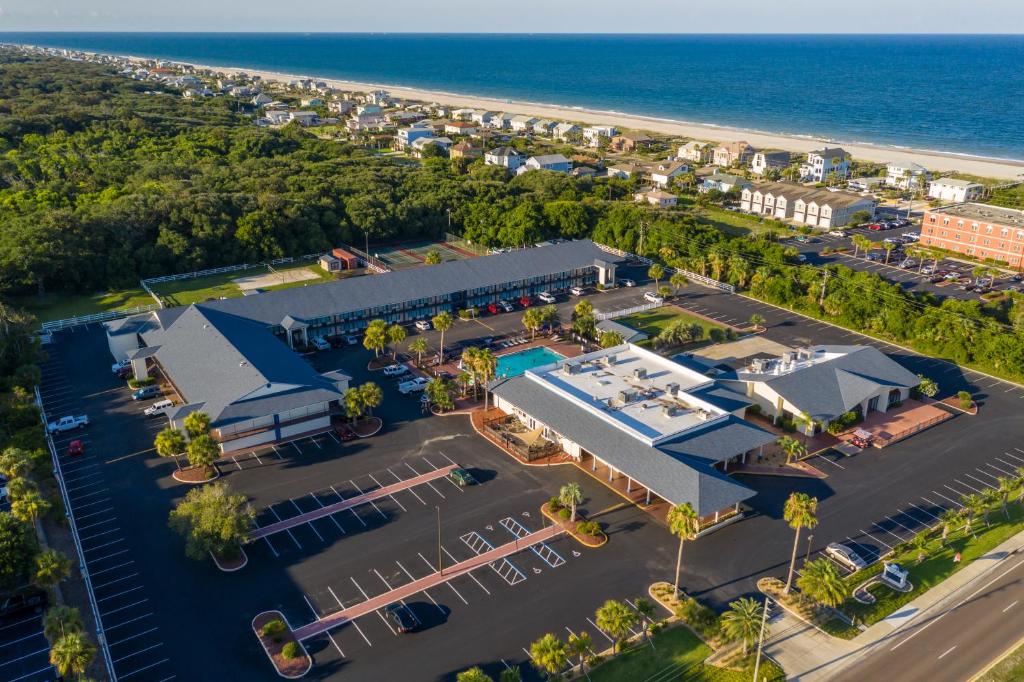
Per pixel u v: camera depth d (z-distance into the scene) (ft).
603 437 305.73
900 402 372.58
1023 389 388.16
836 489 298.56
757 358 424.46
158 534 271.08
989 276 554.46
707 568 253.24
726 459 297.33
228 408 324.60
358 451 328.08
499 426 347.36
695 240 605.73
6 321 400.26
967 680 206.49
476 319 489.67
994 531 272.31
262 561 257.14
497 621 229.45
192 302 514.27
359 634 224.33
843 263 599.98
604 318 484.33
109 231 558.56
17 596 234.58
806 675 209.05
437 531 273.33
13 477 277.44
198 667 211.41
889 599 238.68
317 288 470.39
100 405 368.27
